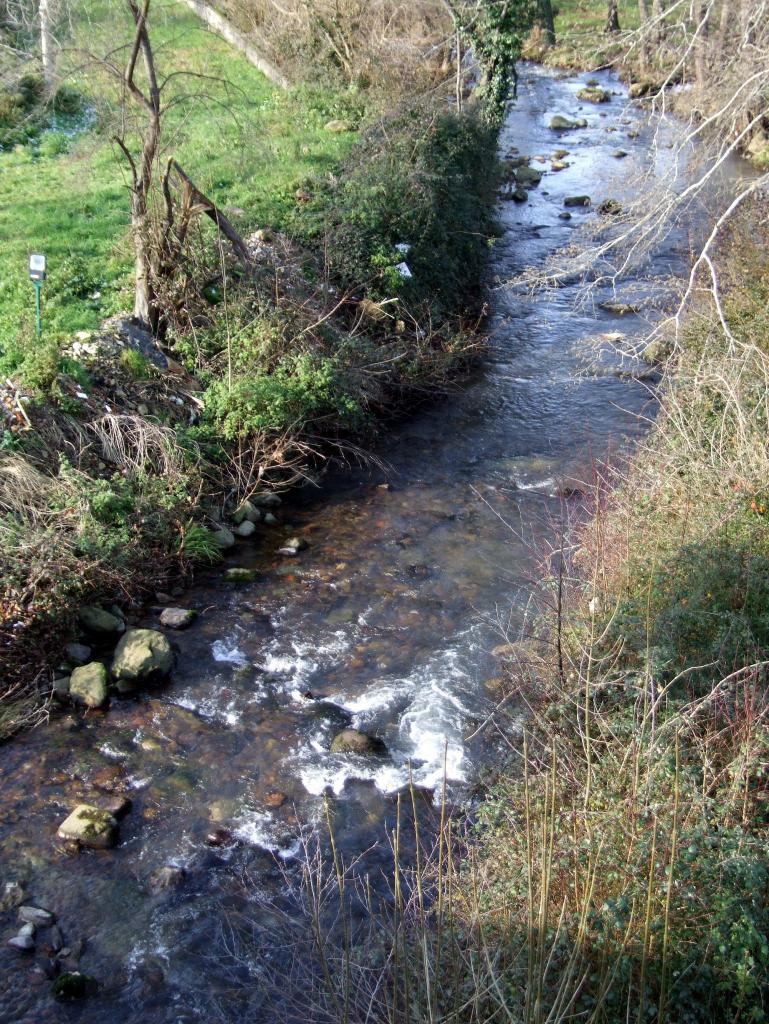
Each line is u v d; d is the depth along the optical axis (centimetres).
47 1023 513
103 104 1373
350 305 1329
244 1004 521
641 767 543
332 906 576
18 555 808
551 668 692
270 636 832
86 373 1016
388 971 491
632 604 683
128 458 963
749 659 620
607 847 488
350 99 2019
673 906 461
